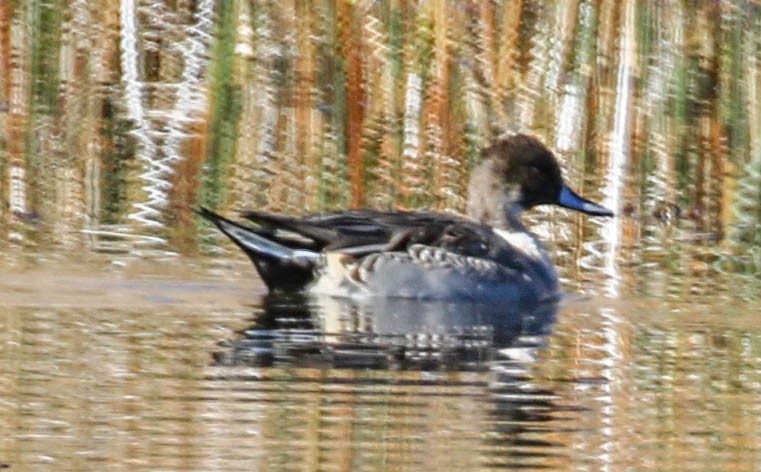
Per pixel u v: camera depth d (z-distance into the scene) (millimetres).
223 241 16234
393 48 18469
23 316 12422
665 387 10703
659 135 18797
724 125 18969
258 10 18734
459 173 18453
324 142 18562
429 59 18453
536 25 18656
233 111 18703
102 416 9500
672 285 15000
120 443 8930
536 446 9102
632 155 18719
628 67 18625
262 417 9562
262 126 18734
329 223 14234
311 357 11234
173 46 19359
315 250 14094
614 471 8656
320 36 18625
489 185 15414
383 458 8758
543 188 15445
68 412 9586
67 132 19078
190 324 12336
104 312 12672
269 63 18719
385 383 10539
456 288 14125
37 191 18000
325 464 8617
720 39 18953
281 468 8516
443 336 12242
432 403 10023
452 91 18469
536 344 12062
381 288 14055
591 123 18703
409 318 13047
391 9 18453
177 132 18844
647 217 18375
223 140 18703
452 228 14398
